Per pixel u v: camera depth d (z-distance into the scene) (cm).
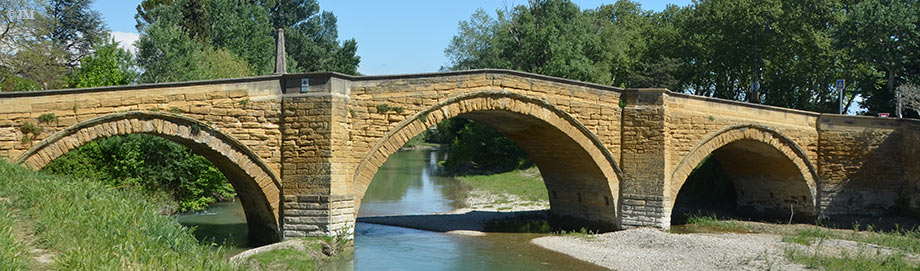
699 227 3069
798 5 4581
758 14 4866
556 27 5812
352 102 2231
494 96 2475
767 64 5162
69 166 2855
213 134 2069
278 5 8306
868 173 3253
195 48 4662
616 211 2797
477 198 4416
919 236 2669
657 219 2688
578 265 2161
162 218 1434
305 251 1998
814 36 4416
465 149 6750
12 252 949
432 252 2384
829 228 2997
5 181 1428
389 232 2897
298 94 2173
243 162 2123
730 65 5300
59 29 6316
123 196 1633
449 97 2403
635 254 2312
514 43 5700
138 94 1955
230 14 6512
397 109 2306
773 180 3431
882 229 2895
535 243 2586
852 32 4034
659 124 2698
